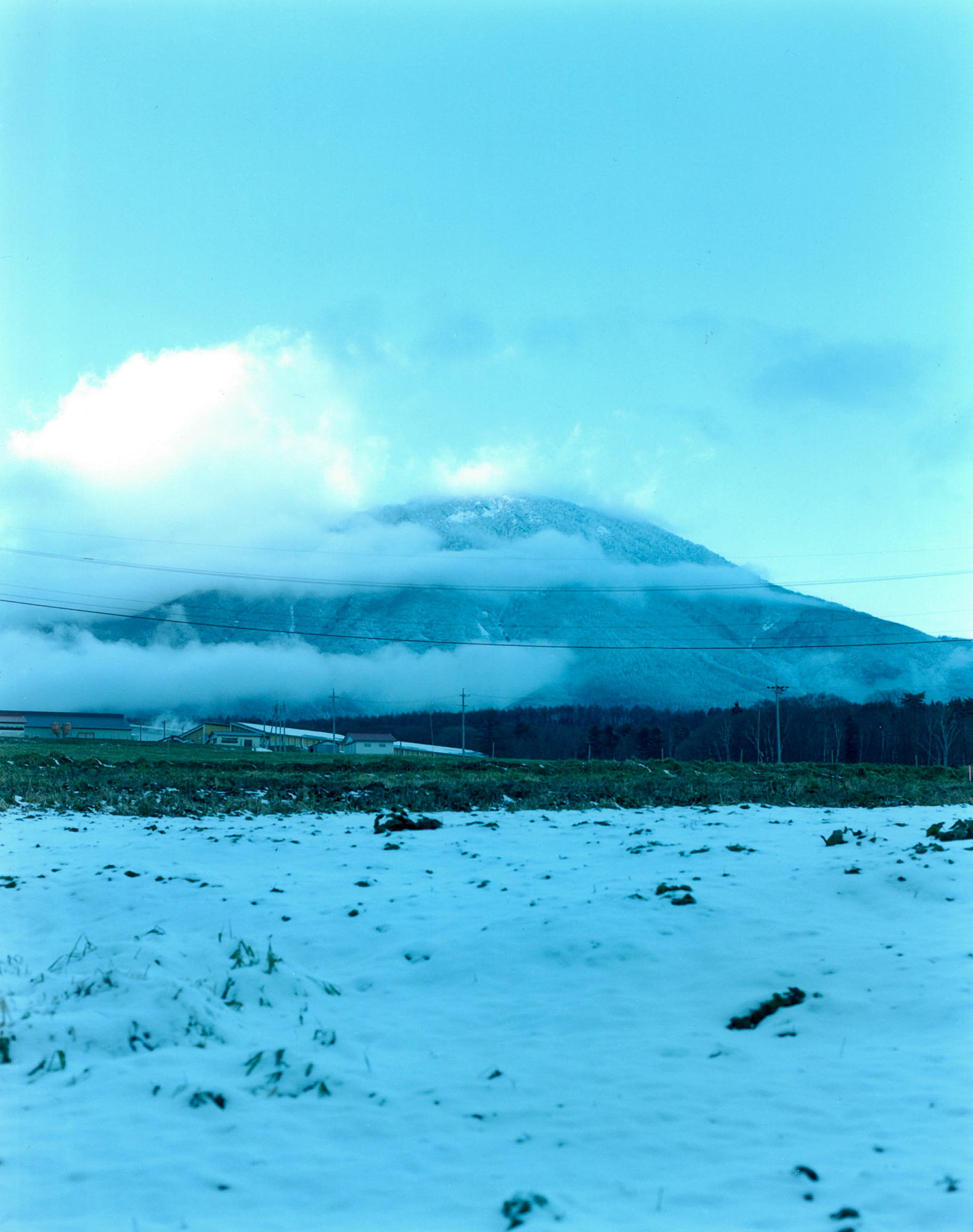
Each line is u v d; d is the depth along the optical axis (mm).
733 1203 4801
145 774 38719
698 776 43969
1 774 33312
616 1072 6508
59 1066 6562
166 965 8648
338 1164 5289
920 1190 4793
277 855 15586
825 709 110250
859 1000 7676
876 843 14742
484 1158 5363
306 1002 8148
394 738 152250
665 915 10164
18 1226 4621
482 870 13781
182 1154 5367
